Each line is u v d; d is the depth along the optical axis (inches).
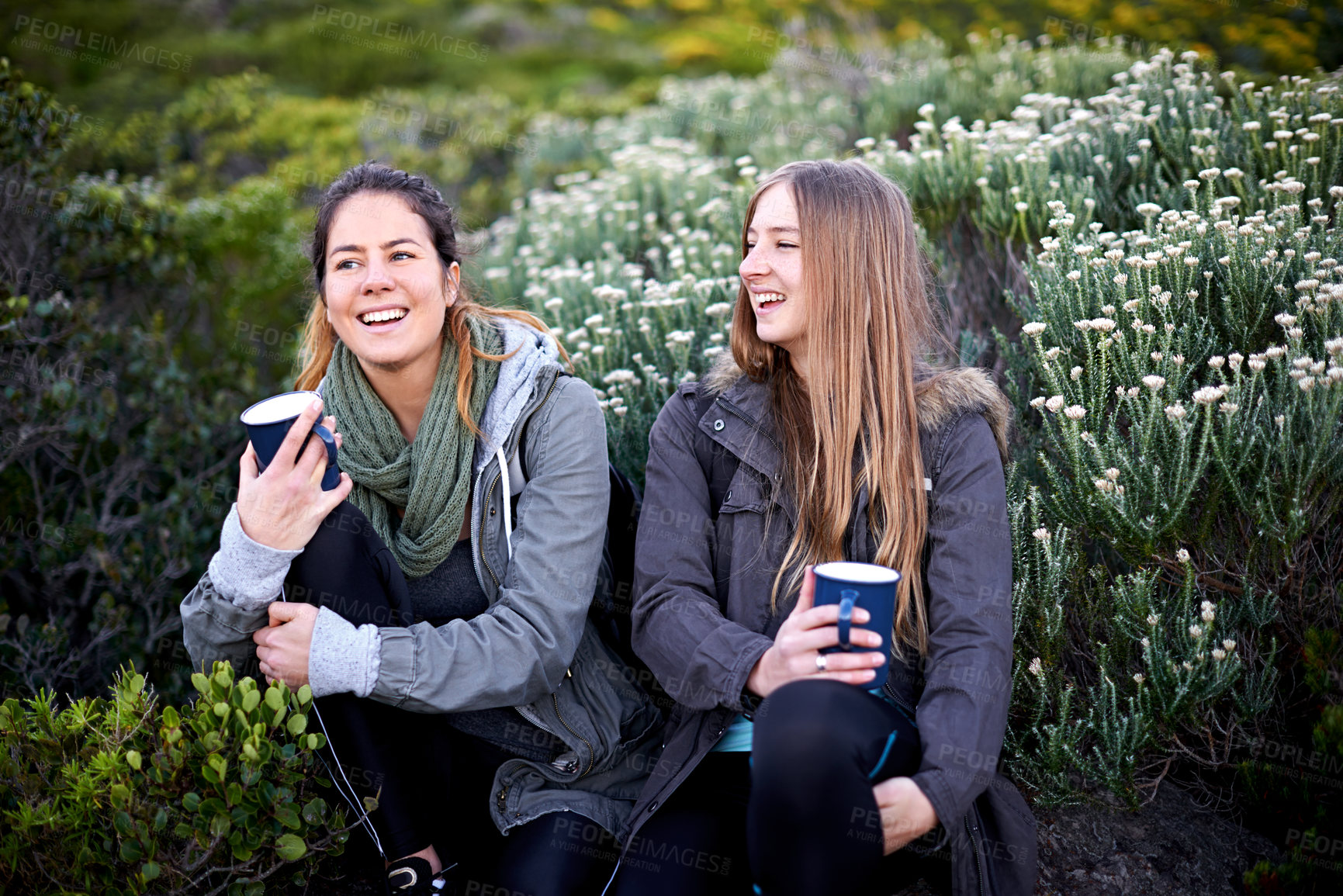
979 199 119.8
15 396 116.3
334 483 64.0
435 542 70.9
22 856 63.8
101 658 118.5
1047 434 85.6
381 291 69.4
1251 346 83.5
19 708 69.1
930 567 65.0
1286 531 69.4
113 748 65.1
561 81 530.9
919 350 72.3
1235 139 116.1
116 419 129.8
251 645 66.6
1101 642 76.9
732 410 71.7
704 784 66.5
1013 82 179.9
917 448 66.6
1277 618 72.5
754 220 70.7
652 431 75.1
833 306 67.1
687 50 545.3
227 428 138.8
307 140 286.2
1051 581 70.7
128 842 61.3
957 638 61.2
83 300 137.4
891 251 67.9
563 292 133.4
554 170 257.1
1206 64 155.4
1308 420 71.0
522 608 67.2
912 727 59.7
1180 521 72.2
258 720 62.4
